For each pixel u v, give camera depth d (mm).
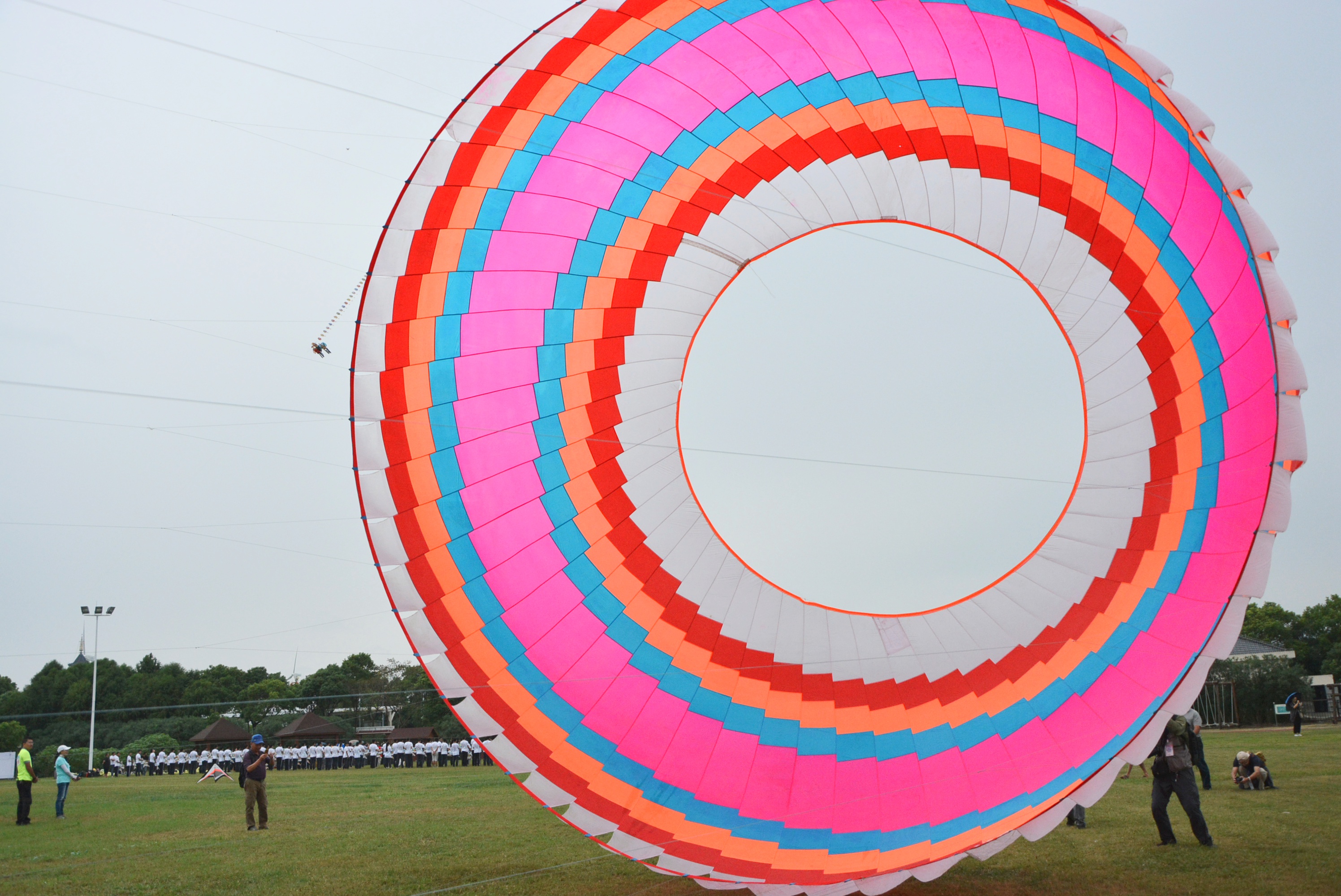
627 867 13648
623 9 11602
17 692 86375
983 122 12031
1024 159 12117
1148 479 12070
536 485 12836
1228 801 17266
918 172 12539
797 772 12414
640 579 13141
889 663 12852
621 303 12984
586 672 12836
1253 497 10836
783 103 12328
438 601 12312
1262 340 10719
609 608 13008
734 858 11484
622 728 12750
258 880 13594
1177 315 11750
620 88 12180
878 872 10703
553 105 12055
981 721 12258
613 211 12609
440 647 12234
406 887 12711
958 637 12734
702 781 12469
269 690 91250
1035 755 11711
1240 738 37219
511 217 12281
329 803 25312
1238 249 10883
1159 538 11867
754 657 13055
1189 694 10914
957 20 11562
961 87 11867
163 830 20297
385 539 12109
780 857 11562
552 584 12867
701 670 12992
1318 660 83750
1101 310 12438
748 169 12711
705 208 12852
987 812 11398
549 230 12461
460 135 11664
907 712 12625
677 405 13359
